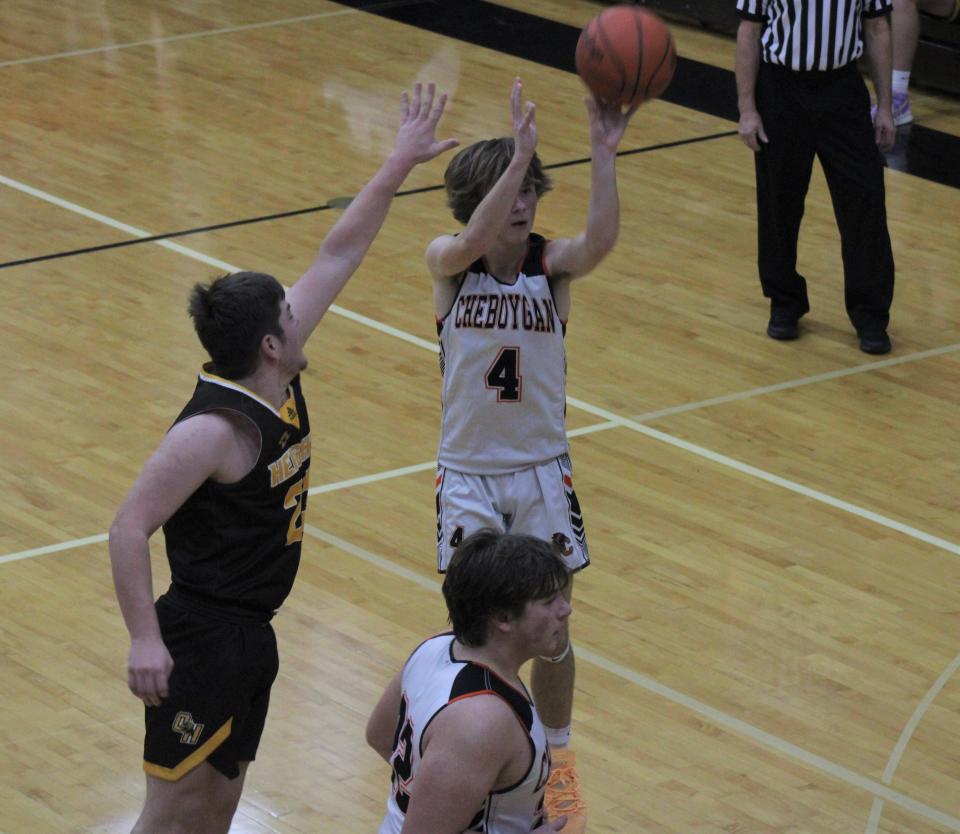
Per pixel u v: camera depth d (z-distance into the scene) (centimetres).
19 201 3116
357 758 1518
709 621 1797
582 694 1644
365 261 2889
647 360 2531
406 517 2020
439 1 4712
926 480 2170
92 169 3309
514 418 1436
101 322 2583
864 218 2527
